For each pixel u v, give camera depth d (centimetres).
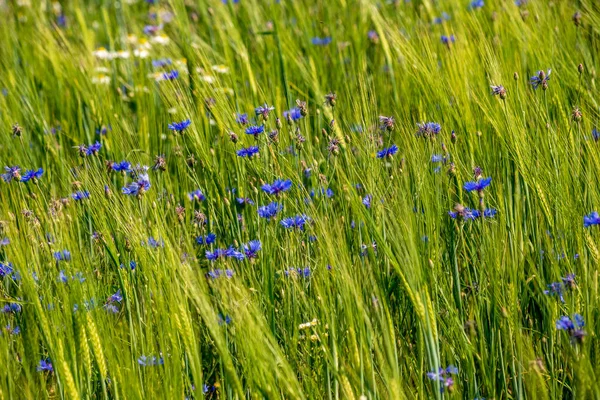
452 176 398
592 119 457
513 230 367
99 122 599
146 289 360
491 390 325
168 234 381
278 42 577
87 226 439
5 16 930
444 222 381
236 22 691
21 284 377
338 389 338
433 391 324
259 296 362
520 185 402
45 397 334
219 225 444
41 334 346
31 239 369
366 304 336
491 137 442
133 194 396
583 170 391
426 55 514
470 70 480
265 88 568
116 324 385
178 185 490
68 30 861
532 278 358
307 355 352
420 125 407
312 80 570
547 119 405
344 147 405
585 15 562
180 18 644
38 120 597
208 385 372
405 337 371
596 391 288
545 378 341
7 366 329
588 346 293
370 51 715
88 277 355
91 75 640
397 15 702
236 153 427
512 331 343
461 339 337
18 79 664
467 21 612
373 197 361
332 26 730
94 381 357
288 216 409
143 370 346
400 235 318
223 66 625
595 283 315
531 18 580
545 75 460
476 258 373
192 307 390
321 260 331
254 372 296
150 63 705
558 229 366
